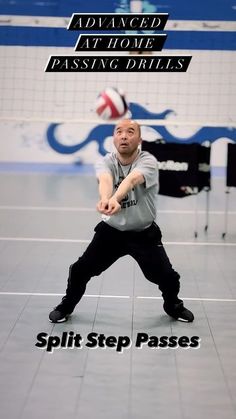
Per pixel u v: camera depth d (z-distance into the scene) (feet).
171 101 41.96
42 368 12.62
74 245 23.26
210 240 24.56
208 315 16.05
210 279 19.31
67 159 43.24
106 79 41.91
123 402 11.21
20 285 18.33
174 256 21.99
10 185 36.63
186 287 18.47
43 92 42.09
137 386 11.89
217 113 42.16
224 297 17.60
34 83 41.96
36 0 41.78
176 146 24.72
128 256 21.91
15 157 43.29
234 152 24.93
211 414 10.82
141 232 14.61
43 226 26.35
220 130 42.16
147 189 14.05
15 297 17.22
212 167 42.45
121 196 13.21
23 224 26.68
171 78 41.86
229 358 13.32
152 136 42.22
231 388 11.89
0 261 20.93
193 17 41.75
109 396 11.44
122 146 14.05
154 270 14.70
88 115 42.22
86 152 43.19
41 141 43.04
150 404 11.16
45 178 39.42
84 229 25.93
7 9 41.75
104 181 13.88
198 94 41.98
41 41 41.96
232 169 25.05
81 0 41.88
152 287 18.33
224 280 19.24
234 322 15.56
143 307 16.57
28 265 20.51
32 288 18.07
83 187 36.55
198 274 19.83
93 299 17.15
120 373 12.46
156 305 16.74
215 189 37.01
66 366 12.74
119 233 14.49
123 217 14.20
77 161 43.27
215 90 42.01
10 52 41.86
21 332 14.58
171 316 15.65
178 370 12.66
